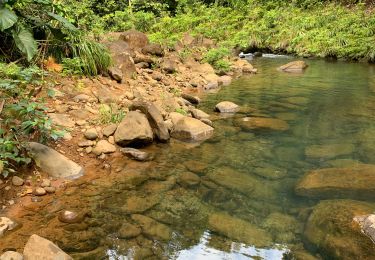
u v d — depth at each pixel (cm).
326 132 497
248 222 287
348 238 248
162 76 754
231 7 1988
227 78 880
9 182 320
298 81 878
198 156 414
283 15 1725
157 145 444
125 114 471
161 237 265
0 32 496
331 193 326
